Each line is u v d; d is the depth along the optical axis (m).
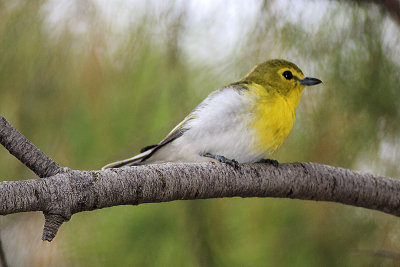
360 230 3.76
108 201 3.66
